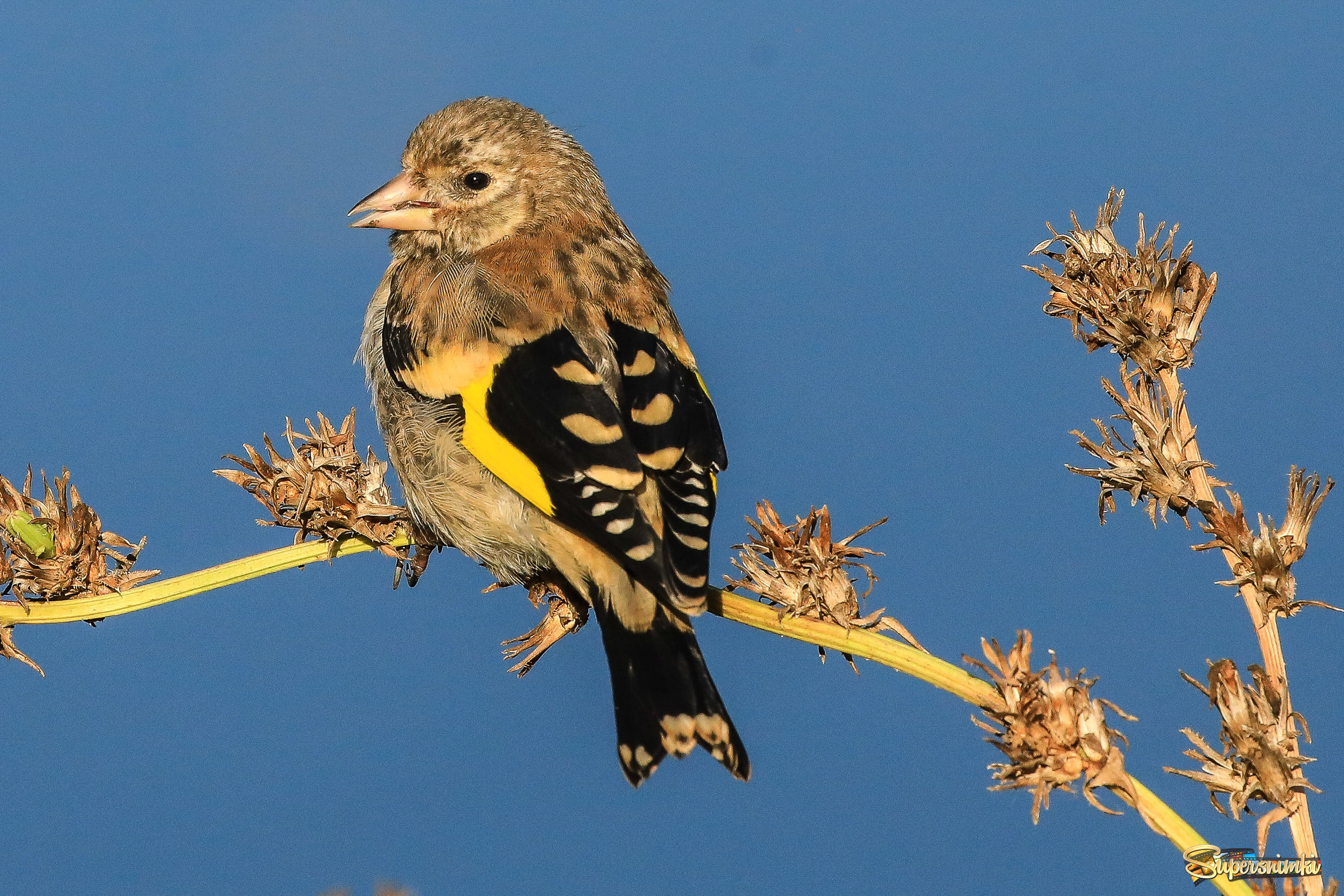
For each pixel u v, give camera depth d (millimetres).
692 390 7773
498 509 7586
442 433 7770
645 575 6734
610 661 6953
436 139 8820
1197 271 5664
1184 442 5535
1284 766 4699
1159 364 5598
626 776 6641
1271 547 5098
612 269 8273
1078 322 5875
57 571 6672
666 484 7109
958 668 5547
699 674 6801
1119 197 5918
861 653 5863
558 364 7574
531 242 8492
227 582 6977
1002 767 5074
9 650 6641
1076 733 4969
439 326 7941
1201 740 4863
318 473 7129
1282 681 4996
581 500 7070
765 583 6078
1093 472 5609
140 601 6766
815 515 6039
